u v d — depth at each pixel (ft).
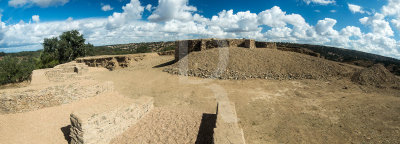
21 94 25.89
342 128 23.62
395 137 20.84
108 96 33.60
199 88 43.80
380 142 20.22
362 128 23.36
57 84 30.42
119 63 90.84
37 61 94.99
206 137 21.48
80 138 18.47
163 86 46.80
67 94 29.71
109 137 20.86
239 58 62.13
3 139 19.85
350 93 38.91
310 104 32.60
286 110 30.09
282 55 66.23
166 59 93.91
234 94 38.88
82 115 19.08
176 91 41.98
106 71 77.41
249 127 24.48
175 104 33.91
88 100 31.30
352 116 26.86
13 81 63.77
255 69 56.03
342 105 31.40
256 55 65.26
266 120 26.48
